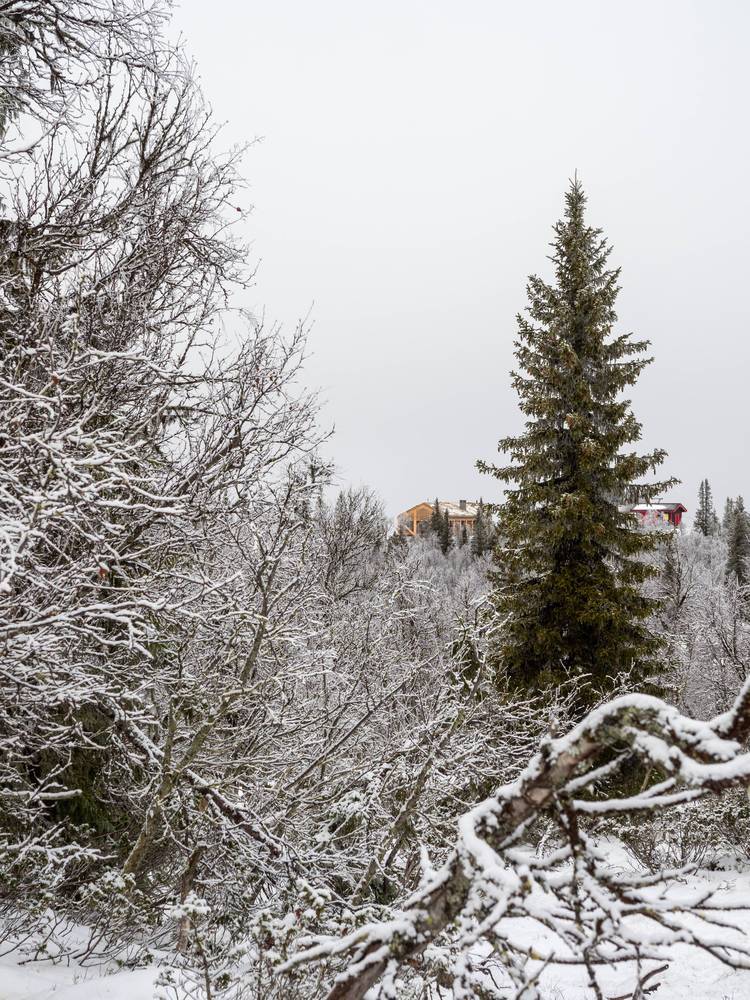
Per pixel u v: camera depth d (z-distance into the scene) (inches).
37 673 165.2
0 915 200.2
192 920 175.8
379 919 183.9
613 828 344.2
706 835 426.3
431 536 2536.9
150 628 195.6
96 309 201.6
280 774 266.4
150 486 204.1
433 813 240.1
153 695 263.0
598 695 482.6
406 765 233.3
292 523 250.5
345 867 228.2
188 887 225.8
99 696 202.7
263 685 251.3
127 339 227.1
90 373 200.8
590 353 607.2
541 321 636.1
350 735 255.0
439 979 133.5
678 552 1018.7
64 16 229.6
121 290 225.9
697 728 75.8
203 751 257.9
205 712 244.5
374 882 234.4
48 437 136.0
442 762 217.3
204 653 267.6
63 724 221.1
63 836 241.6
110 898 201.9
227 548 286.0
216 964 169.9
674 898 84.5
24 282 185.5
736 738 75.8
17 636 148.4
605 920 88.0
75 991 158.7
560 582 541.0
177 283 255.4
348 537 542.3
